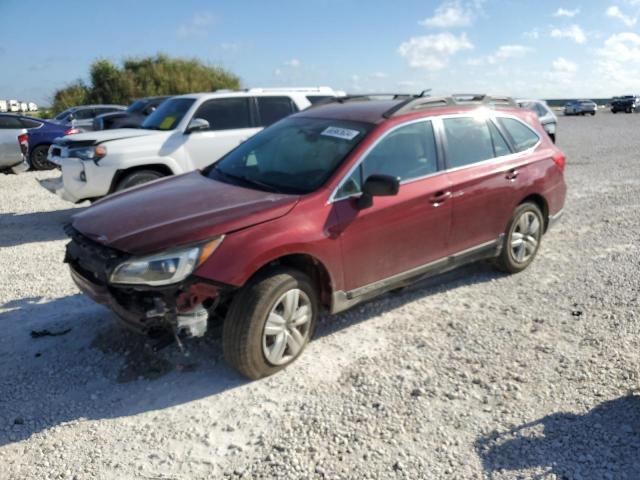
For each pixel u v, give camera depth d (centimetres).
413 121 481
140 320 354
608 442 316
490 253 551
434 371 396
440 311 500
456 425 335
